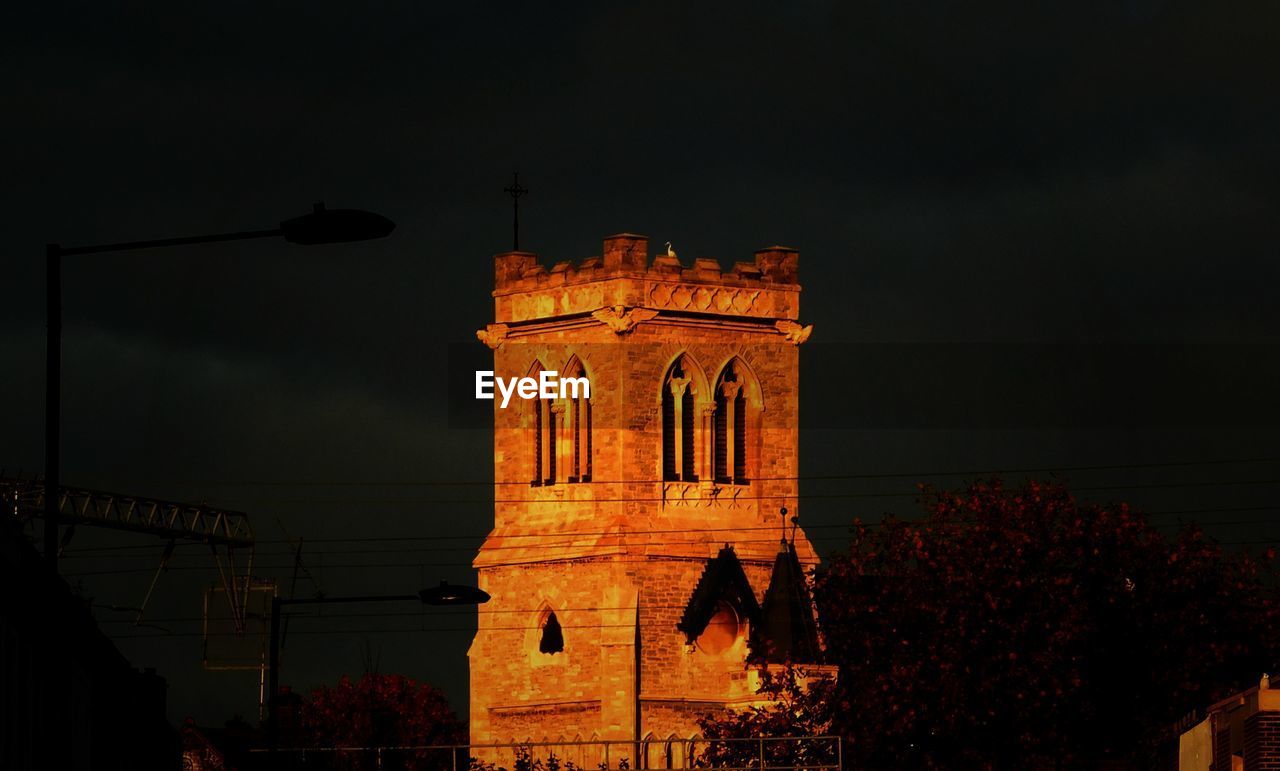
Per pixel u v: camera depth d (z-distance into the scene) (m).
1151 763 187.38
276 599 156.00
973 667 186.75
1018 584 188.38
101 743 124.38
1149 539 194.62
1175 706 188.38
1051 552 191.75
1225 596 194.62
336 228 98.25
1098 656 190.88
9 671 88.81
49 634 98.12
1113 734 190.62
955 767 187.75
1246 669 194.00
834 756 192.50
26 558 91.50
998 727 186.75
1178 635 191.38
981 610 188.00
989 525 192.50
